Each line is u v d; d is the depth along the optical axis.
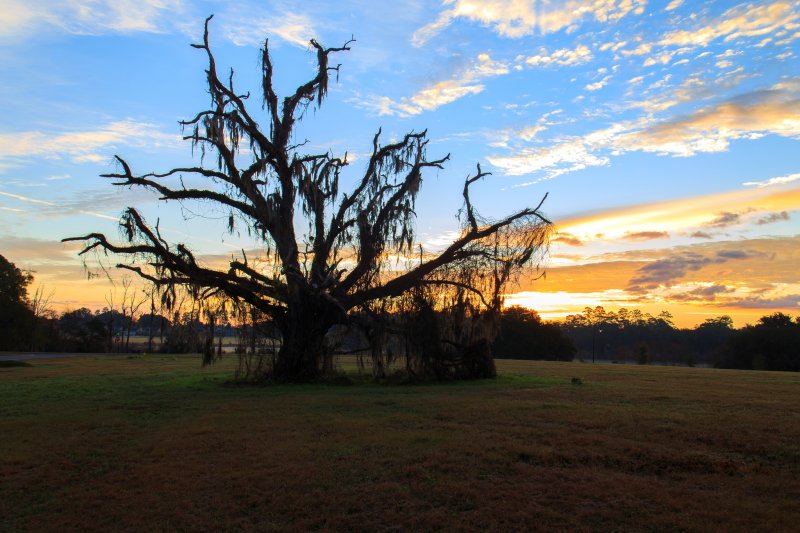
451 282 22.30
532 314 72.75
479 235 23.05
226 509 6.92
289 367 21.98
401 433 10.38
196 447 9.84
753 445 8.73
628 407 12.92
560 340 72.44
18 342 69.44
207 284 21.84
